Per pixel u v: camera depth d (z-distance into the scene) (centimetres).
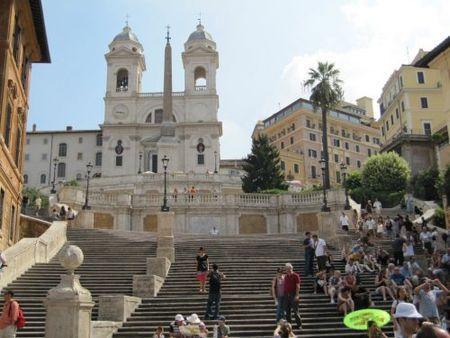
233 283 2062
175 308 1744
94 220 4184
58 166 9419
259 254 2534
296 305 1540
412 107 6900
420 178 4938
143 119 9025
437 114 6881
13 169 2688
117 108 9044
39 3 2669
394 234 2983
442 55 3666
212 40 9469
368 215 3241
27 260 2234
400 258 2302
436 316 1309
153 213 4338
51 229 2678
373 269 2172
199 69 9412
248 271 2209
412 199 4500
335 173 10500
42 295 1930
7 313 1216
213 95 9075
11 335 1208
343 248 2467
